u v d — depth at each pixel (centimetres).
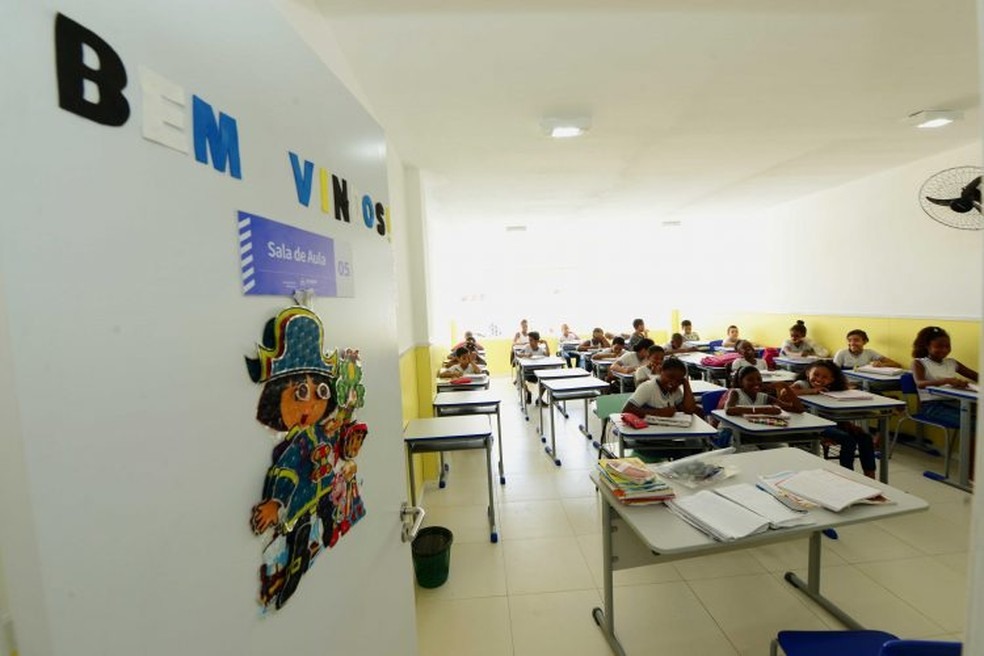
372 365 101
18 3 33
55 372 35
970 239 346
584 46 178
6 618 34
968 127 291
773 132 285
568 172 365
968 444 284
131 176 41
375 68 191
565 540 244
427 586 204
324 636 73
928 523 245
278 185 67
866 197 430
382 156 117
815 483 153
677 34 172
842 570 206
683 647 166
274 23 68
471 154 309
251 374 58
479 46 176
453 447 248
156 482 43
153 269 44
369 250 103
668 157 333
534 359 582
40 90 34
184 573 46
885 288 414
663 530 134
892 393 384
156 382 44
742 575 207
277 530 62
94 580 37
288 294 68
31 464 33
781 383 354
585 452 393
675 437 247
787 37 176
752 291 610
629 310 818
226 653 51
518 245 795
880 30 173
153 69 44
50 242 34
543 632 176
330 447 78
